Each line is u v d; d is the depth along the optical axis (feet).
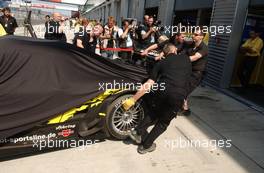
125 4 57.82
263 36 22.94
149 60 15.53
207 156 10.96
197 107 17.15
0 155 9.20
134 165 9.93
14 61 9.12
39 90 9.33
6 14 28.12
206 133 13.17
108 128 11.03
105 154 10.52
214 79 23.45
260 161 10.85
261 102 18.97
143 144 10.75
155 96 10.57
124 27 22.44
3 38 9.86
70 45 10.32
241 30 21.65
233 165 10.44
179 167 10.03
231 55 22.03
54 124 9.86
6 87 8.93
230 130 13.75
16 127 9.00
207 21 27.89
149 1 41.98
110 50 21.97
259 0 19.80
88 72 10.32
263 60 23.86
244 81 22.06
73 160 9.96
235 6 21.03
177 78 10.02
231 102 18.70
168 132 12.98
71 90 9.79
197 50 13.57
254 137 13.06
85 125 10.62
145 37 19.40
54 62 9.71
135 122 11.72
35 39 10.52
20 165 9.46
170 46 10.78
